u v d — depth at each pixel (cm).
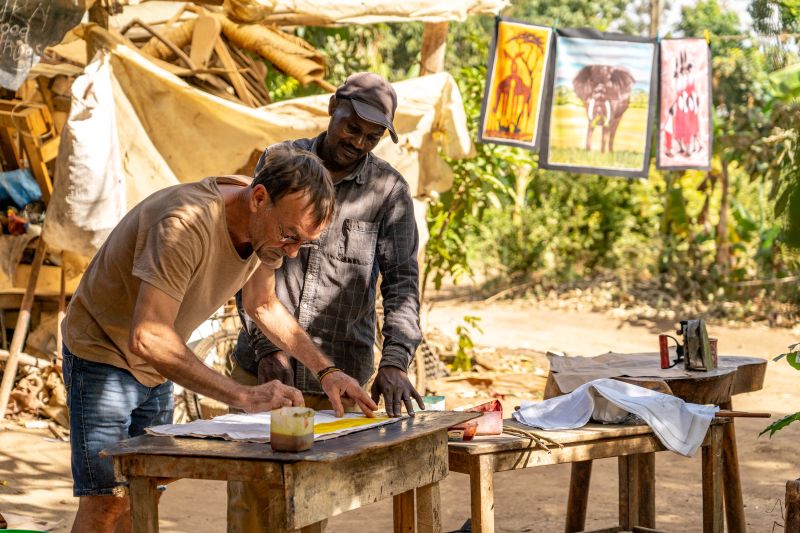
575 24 2683
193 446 249
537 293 1595
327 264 366
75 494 316
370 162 371
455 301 1594
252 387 267
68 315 315
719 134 1373
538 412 380
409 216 374
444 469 296
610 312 1402
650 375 412
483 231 1711
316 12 657
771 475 577
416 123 683
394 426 281
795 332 1202
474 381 859
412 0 699
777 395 838
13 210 701
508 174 1011
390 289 365
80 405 311
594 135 788
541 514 511
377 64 1225
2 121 677
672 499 532
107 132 575
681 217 1539
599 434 350
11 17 540
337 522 500
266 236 278
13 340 656
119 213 580
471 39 996
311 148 367
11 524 457
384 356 341
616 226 1708
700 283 1473
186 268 276
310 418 238
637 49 781
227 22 787
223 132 616
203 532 479
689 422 366
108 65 582
